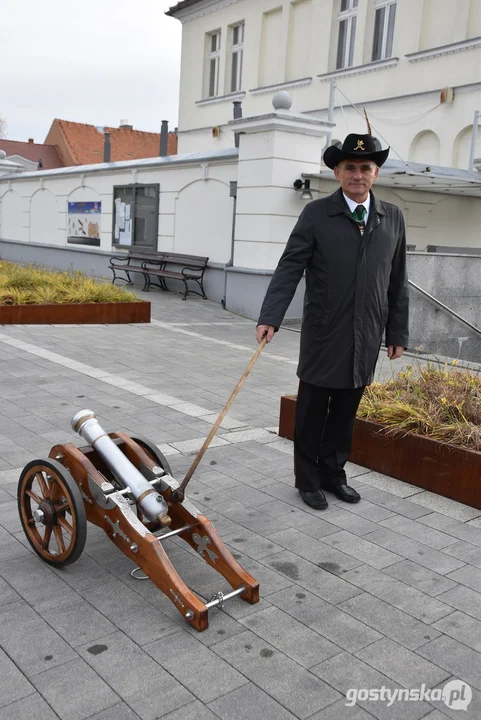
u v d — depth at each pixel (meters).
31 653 2.67
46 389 6.56
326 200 3.87
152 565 2.96
